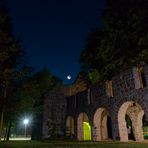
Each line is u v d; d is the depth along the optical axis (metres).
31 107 23.83
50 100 25.92
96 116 20.45
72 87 28.95
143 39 17.05
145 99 14.09
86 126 24.80
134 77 15.46
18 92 21.66
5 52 17.41
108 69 20.94
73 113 24.78
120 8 20.98
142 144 12.61
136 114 18.19
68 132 25.42
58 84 27.47
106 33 22.11
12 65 18.91
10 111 21.94
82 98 23.39
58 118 25.70
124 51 19.08
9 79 18.91
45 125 24.52
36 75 28.22
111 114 17.64
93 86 21.39
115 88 17.56
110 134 21.70
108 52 20.69
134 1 19.58
